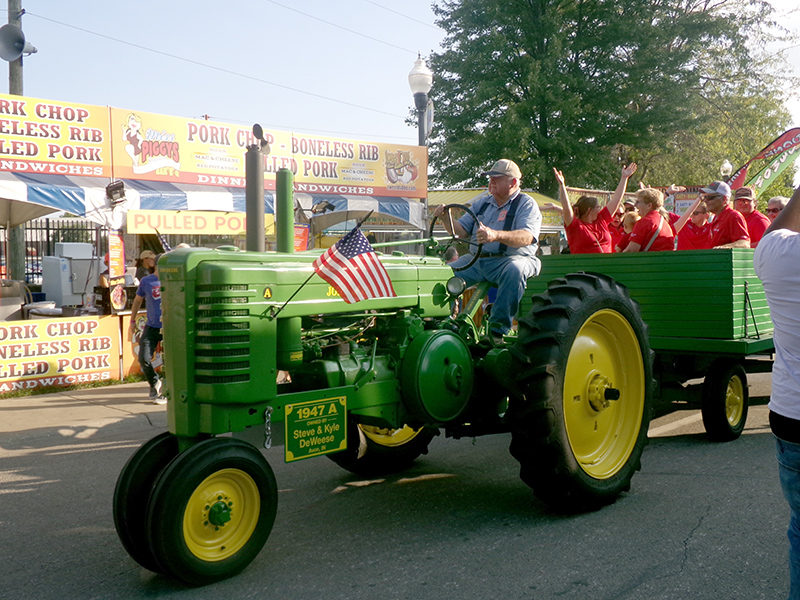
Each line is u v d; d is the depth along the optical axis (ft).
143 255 31.14
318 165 39.45
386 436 16.66
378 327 13.67
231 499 10.93
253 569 11.25
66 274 38.63
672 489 14.62
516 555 11.46
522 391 12.84
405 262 13.78
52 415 23.07
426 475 16.44
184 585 10.73
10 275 41.37
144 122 32.91
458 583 10.49
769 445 18.21
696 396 18.44
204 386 10.98
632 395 14.73
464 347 14.03
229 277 10.89
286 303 11.23
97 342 28.68
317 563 11.43
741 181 38.99
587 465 13.66
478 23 89.25
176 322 11.16
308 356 12.51
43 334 27.17
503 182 16.10
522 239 15.03
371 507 14.23
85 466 17.98
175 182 34.06
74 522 13.88
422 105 37.37
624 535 12.15
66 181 29.86
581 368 13.91
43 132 29.91
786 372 7.30
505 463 17.34
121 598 10.43
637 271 18.61
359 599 10.08
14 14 41.60
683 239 23.63
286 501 14.75
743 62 95.61
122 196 30.04
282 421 11.69
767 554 11.14
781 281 7.25
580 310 13.28
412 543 12.17
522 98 91.20
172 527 10.10
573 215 22.82
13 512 14.49
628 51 91.45
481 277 16.25
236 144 36.19
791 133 38.52
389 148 42.73
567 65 90.53
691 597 9.82
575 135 85.81
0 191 27.45
